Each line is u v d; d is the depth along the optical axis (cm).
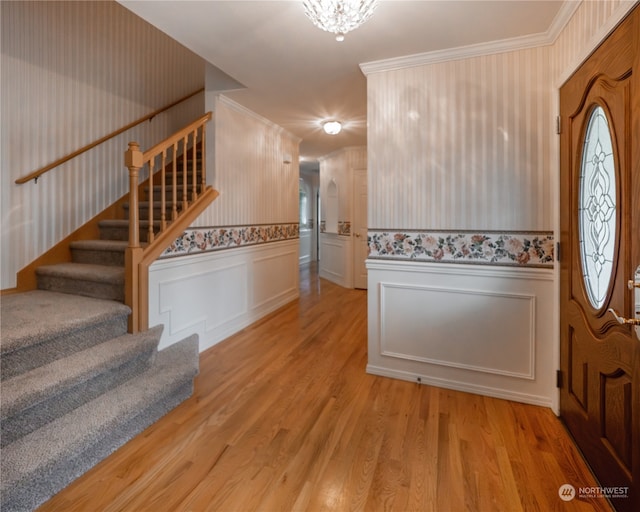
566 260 192
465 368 235
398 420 202
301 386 243
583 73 165
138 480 155
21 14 260
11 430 154
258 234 397
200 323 306
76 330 203
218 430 193
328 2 153
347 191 579
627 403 130
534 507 141
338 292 555
